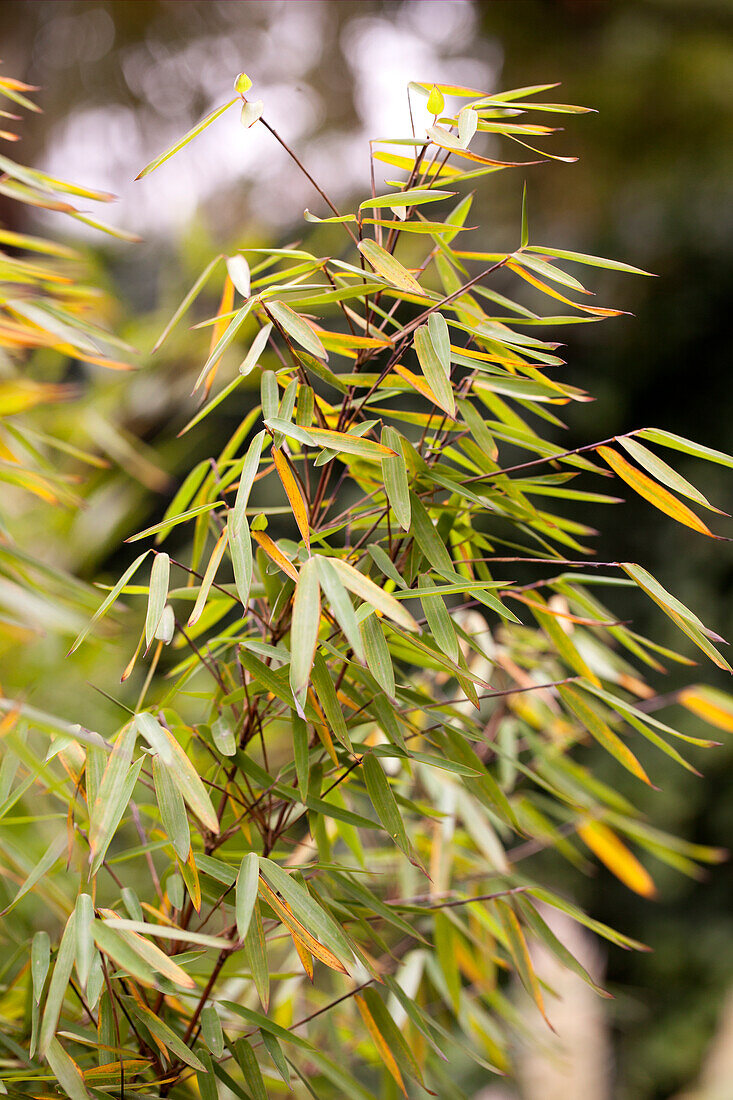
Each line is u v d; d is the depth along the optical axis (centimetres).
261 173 504
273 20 484
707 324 612
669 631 596
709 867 582
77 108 456
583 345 631
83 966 123
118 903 140
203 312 363
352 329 143
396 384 139
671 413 645
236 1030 145
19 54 391
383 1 503
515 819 141
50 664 180
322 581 124
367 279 134
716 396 634
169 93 479
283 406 129
